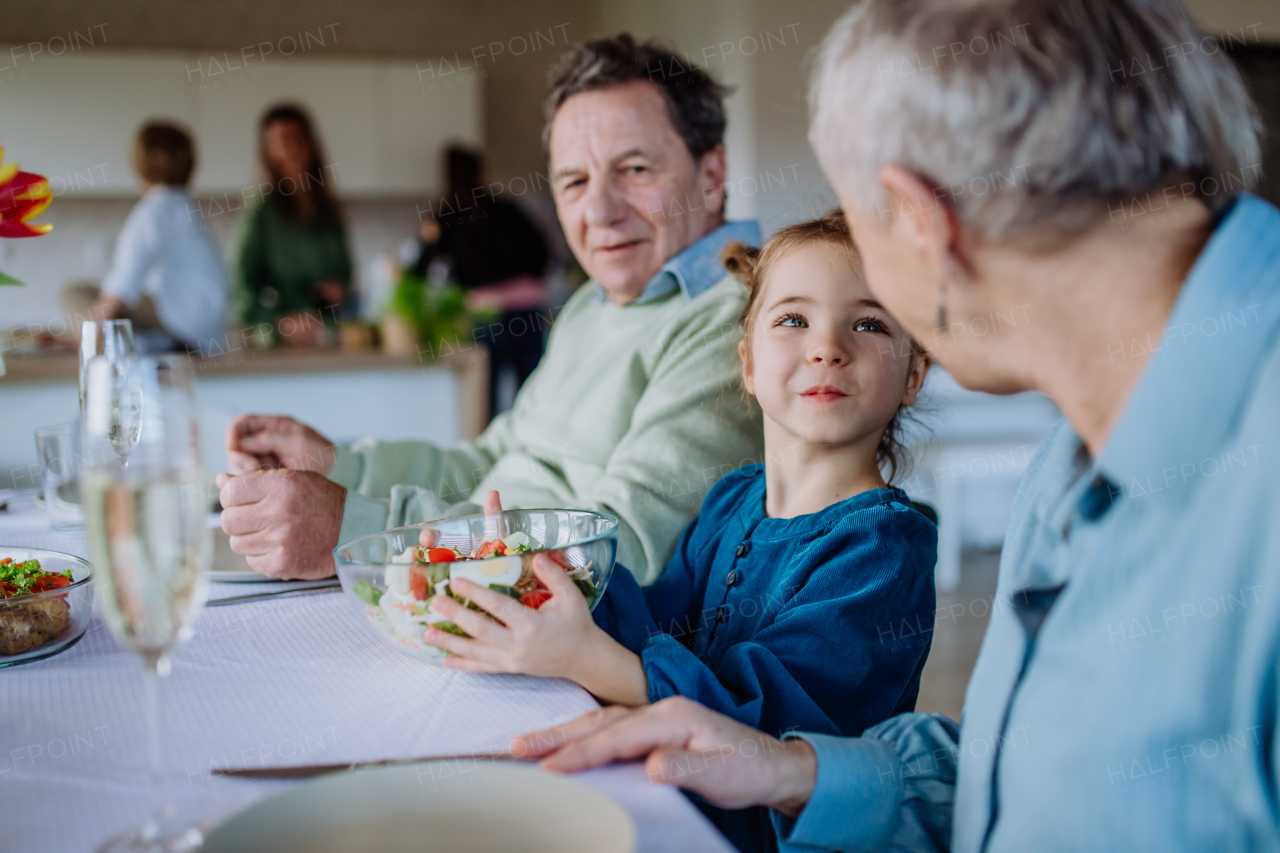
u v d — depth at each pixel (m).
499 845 0.44
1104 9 0.46
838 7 4.18
